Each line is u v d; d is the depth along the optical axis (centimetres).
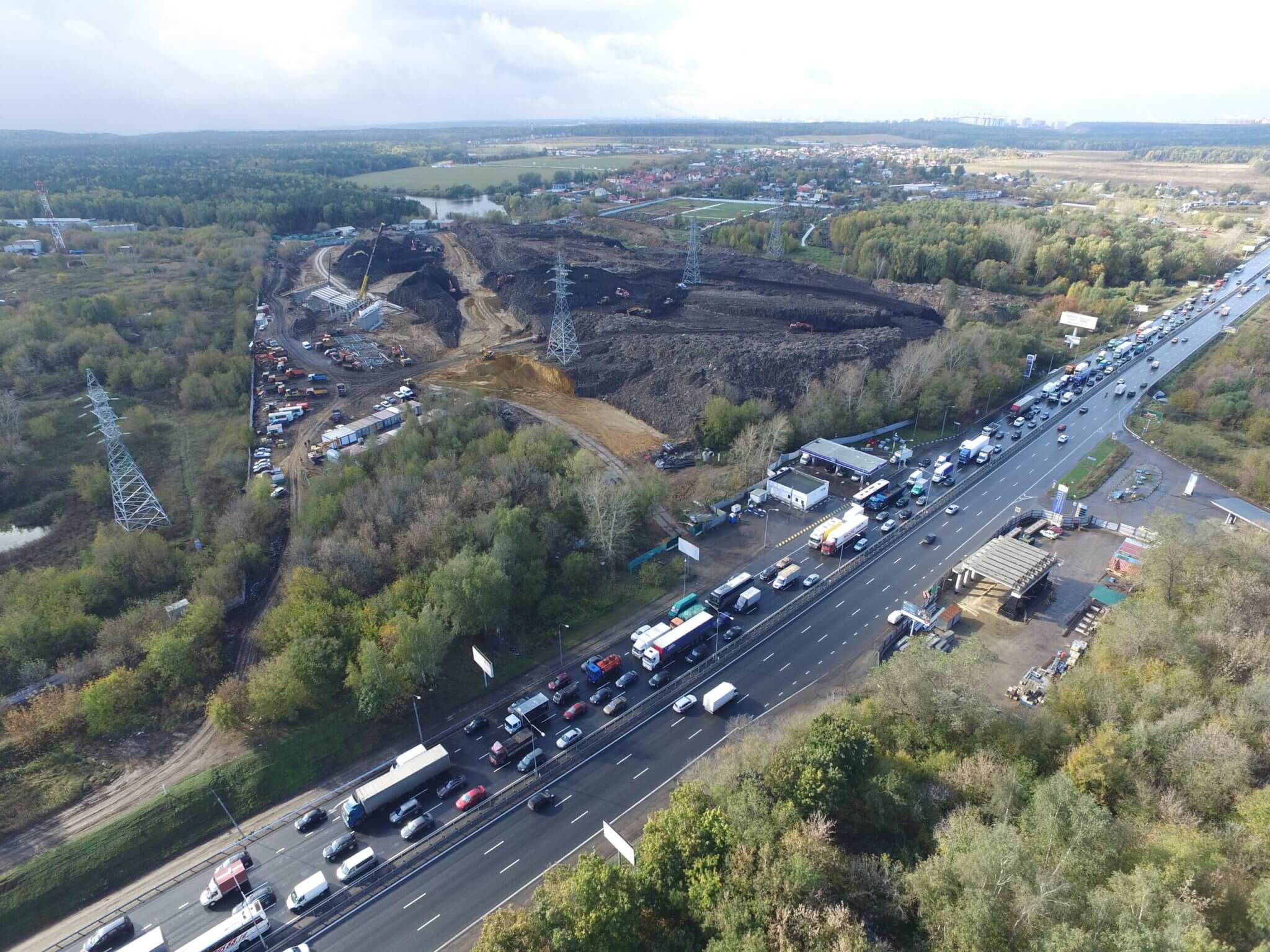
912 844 6931
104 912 7262
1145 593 10375
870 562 12888
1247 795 6781
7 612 10456
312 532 12381
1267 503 14200
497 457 13862
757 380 18212
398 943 6862
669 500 14488
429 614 9594
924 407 18038
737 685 10112
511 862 7631
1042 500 14812
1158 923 5353
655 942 6147
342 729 9256
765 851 6088
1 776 8400
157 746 8975
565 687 10031
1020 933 5512
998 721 8025
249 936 6831
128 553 11694
